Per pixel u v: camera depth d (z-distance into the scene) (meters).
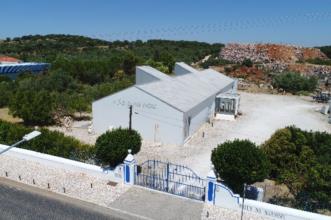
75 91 62.56
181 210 17.81
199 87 42.97
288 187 19.41
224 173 18.31
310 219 16.03
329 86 71.88
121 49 123.75
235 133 34.62
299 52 123.62
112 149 20.80
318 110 48.19
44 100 37.97
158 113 30.69
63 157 24.34
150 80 40.75
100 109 33.38
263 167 17.89
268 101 55.16
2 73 76.06
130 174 20.34
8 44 132.38
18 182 20.92
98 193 19.61
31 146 25.20
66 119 38.62
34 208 17.83
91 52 115.38
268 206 16.97
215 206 18.17
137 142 22.06
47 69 80.69
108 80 74.88
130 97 31.62
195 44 146.38
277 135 22.42
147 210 17.83
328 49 131.25
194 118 33.97
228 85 53.41
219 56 122.38
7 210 17.53
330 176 16.97
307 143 22.28
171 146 29.94
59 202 18.59
